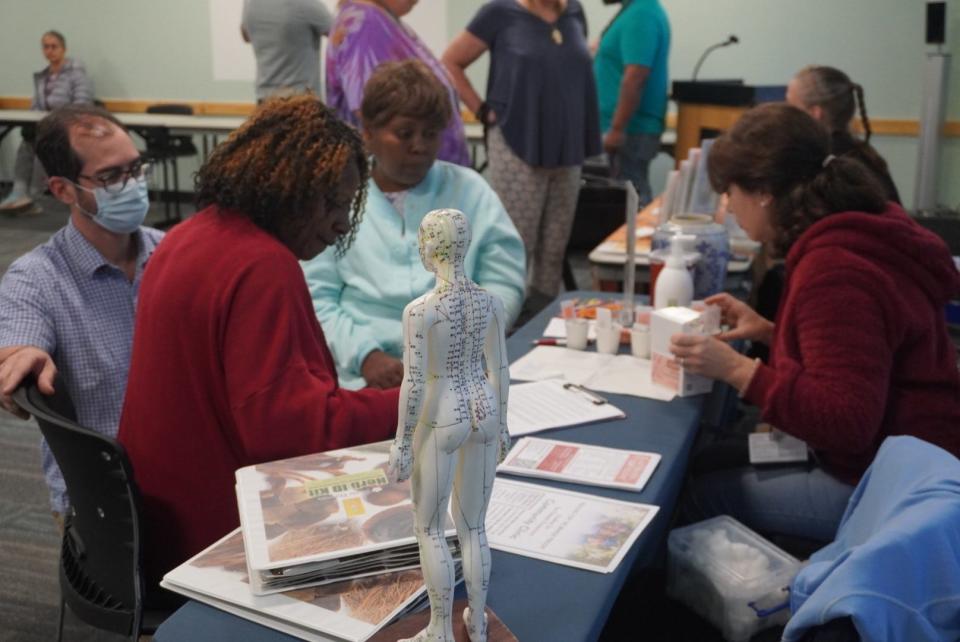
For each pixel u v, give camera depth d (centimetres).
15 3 793
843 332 147
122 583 135
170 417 133
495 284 214
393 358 194
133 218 177
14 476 288
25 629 206
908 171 613
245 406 126
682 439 146
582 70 352
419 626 91
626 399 165
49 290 171
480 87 700
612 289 266
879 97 609
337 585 98
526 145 346
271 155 134
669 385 168
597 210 409
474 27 347
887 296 148
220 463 134
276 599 96
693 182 271
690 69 647
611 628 144
